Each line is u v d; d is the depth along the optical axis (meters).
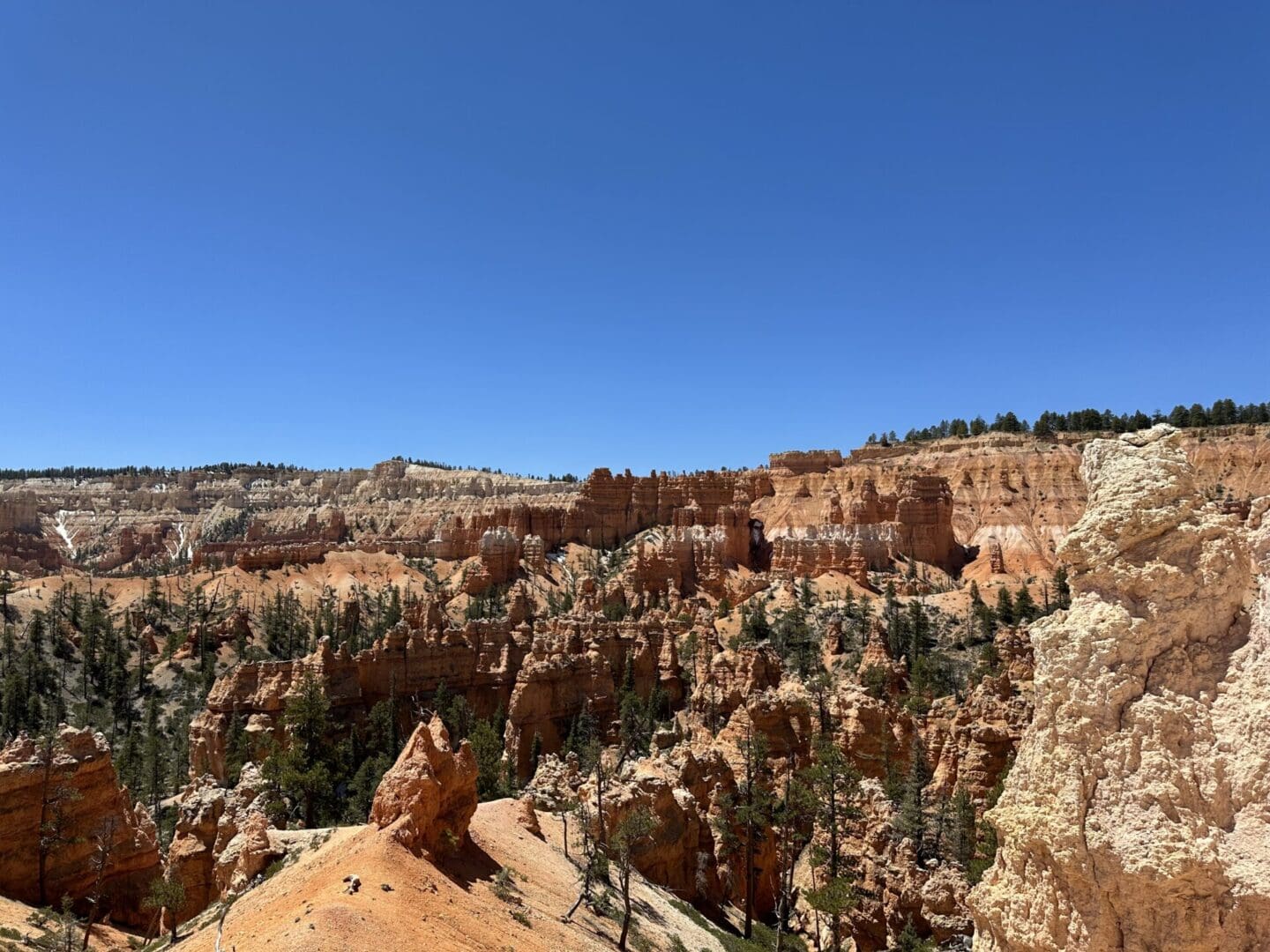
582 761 89.44
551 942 40.84
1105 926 17.73
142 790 94.31
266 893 41.81
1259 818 17.22
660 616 145.62
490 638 124.50
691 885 62.56
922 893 54.34
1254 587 19.66
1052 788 19.19
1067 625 20.31
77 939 51.06
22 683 129.62
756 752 70.25
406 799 42.72
